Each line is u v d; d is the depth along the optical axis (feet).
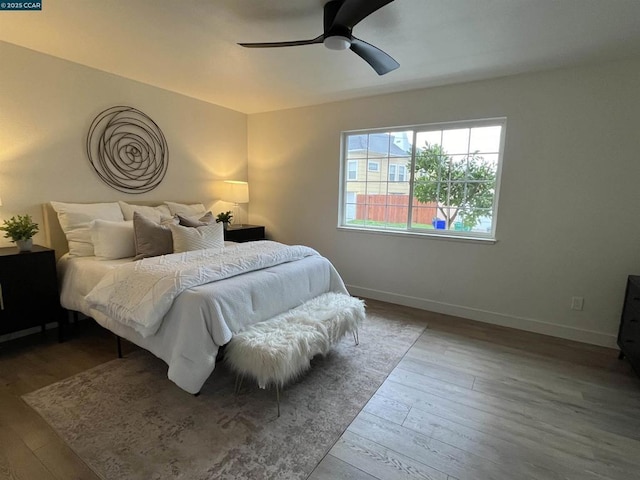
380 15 6.42
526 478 4.83
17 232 8.05
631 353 7.61
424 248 11.59
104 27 7.23
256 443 5.35
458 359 8.24
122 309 6.66
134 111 10.98
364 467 4.93
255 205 15.57
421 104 11.01
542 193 9.50
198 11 6.50
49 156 9.23
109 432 5.52
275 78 10.28
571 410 6.38
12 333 8.85
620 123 8.42
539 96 9.25
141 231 9.11
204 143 13.47
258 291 7.13
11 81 8.39
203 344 6.04
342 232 13.32
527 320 10.10
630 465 5.10
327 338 7.00
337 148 13.01
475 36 7.25
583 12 6.19
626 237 8.67
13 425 5.64
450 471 4.90
